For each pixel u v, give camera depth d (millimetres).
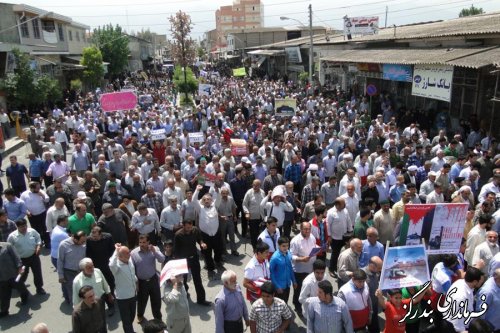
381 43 28406
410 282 6070
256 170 12391
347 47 33188
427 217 7062
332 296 5586
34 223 10914
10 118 27922
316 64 40781
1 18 32188
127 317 7066
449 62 15414
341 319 5586
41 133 20469
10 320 7949
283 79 47312
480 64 13797
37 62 32875
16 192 13094
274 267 6898
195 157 14625
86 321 6074
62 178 12648
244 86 41438
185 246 7965
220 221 10055
